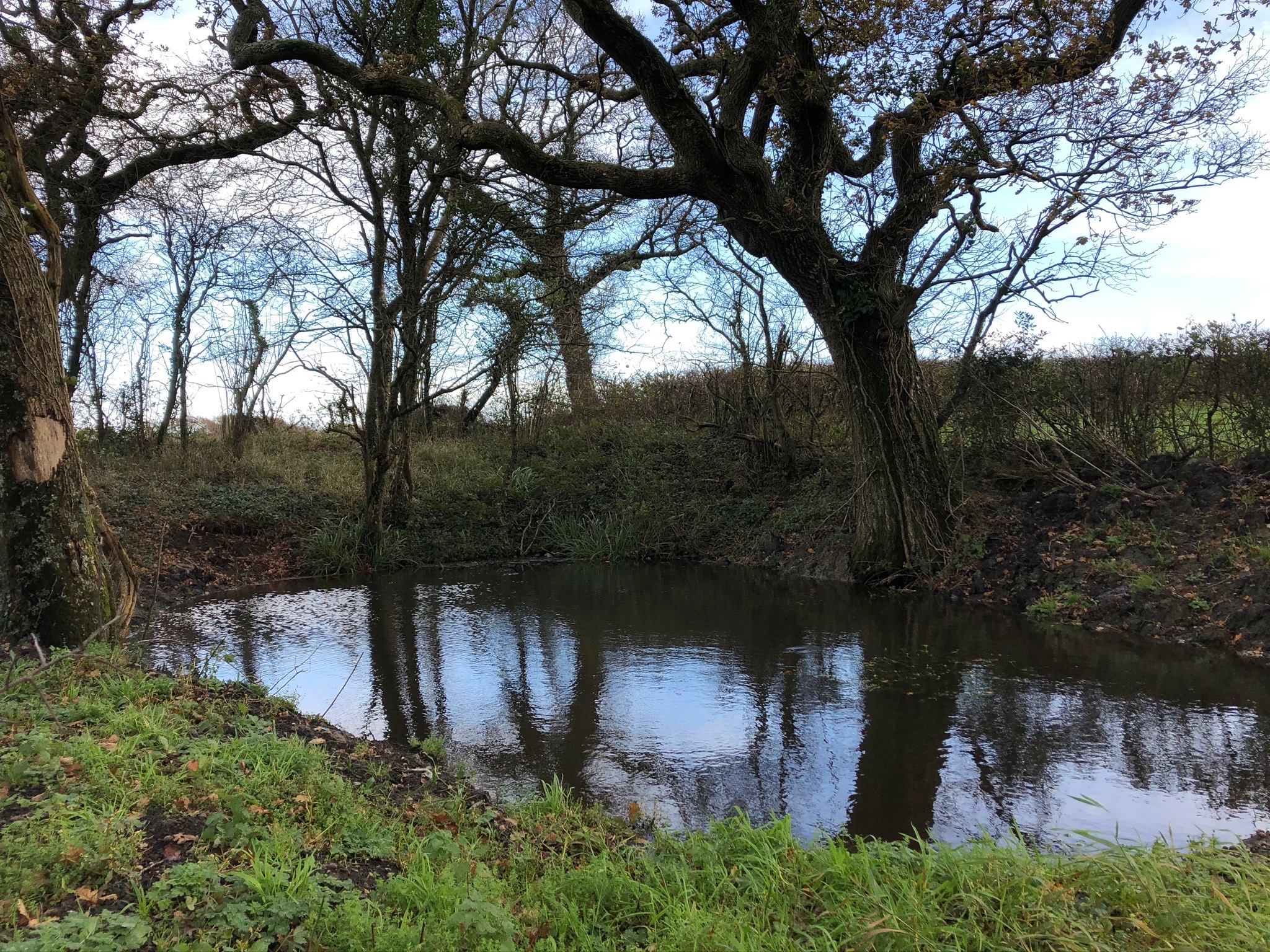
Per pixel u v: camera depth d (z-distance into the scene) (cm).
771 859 375
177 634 972
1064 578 1062
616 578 1413
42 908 295
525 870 404
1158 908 310
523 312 1491
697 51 1236
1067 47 1009
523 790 554
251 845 356
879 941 307
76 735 453
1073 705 705
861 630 991
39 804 367
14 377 648
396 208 1431
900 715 695
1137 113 998
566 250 1533
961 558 1205
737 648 921
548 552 1673
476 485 1716
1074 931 301
